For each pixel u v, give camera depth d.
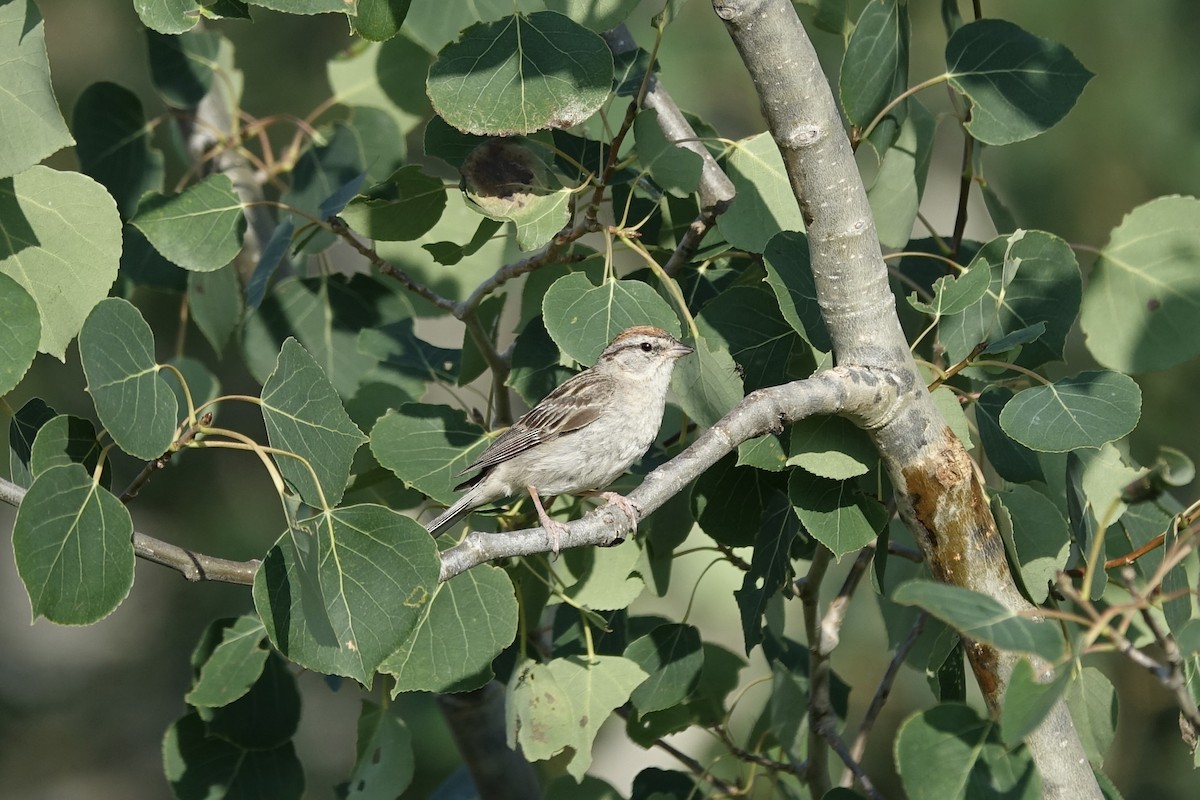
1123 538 8.88
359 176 9.91
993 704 7.51
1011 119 8.71
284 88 17.34
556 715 8.52
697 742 15.81
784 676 10.27
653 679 9.13
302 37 17.45
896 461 7.68
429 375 10.14
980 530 7.70
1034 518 8.12
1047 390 7.68
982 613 5.83
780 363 8.56
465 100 7.80
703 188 8.90
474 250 9.17
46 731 19.42
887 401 7.51
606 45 7.81
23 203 7.77
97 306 6.90
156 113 17.34
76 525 6.76
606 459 9.48
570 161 8.48
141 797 19.42
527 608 9.39
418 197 8.87
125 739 19.50
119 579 6.88
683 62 15.72
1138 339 9.30
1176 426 13.36
